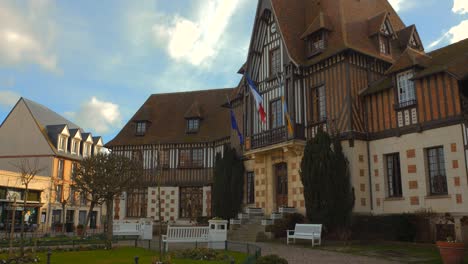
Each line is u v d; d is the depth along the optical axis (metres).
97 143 41.00
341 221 14.61
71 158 36.22
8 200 27.66
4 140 35.12
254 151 18.70
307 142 15.70
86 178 19.19
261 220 16.86
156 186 27.66
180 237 12.69
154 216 27.27
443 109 13.44
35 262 9.90
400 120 14.82
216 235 13.12
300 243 14.18
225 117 27.91
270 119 18.77
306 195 15.24
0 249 12.79
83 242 14.70
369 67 16.70
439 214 13.19
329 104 16.45
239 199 21.30
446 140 13.26
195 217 25.77
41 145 34.38
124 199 27.52
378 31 17.28
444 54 15.19
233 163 21.80
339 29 17.03
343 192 14.75
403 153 14.56
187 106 30.39
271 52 19.20
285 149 16.98
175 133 28.53
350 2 18.28
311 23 18.92
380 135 15.42
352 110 15.73
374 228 14.39
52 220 32.88
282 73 18.00
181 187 27.31
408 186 14.29
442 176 13.47
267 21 19.61
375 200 15.32
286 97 17.47
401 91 14.92
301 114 17.36
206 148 27.23
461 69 12.98
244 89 20.66
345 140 15.62
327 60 16.77
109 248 13.39
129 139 29.28
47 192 32.56
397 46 18.55
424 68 14.67
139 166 21.39
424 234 13.46
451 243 9.17
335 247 12.84
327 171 14.80
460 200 12.70
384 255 11.00
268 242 14.96
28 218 30.08
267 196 18.62
